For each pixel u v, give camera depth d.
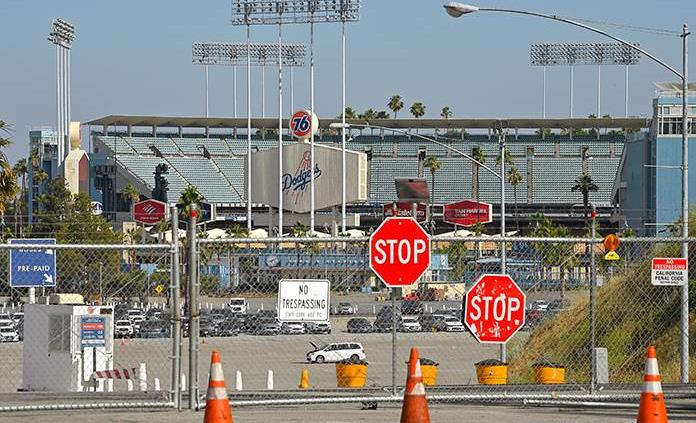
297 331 73.75
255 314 66.62
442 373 72.81
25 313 61.06
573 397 37.72
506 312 36.03
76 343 60.12
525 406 38.59
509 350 77.69
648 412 26.92
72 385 59.78
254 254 47.28
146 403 35.09
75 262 68.12
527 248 80.06
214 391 26.88
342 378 52.34
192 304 34.72
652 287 61.84
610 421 33.72
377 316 77.81
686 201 54.69
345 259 48.25
